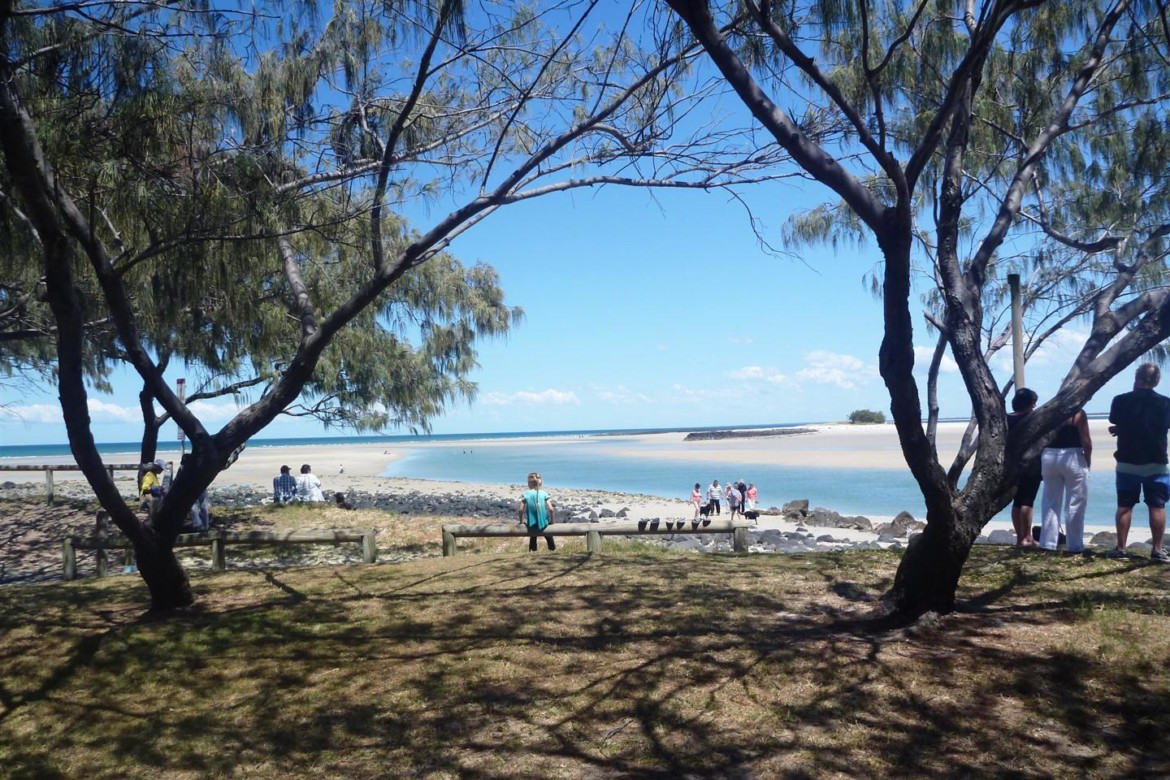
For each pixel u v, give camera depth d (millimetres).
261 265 8094
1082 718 4938
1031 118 8648
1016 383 8531
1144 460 8266
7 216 6621
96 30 6605
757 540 19422
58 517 18656
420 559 11016
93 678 6527
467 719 5504
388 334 15641
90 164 6891
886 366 6145
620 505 32094
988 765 4520
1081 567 8000
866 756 4711
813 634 6602
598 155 7844
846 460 53969
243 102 7168
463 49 7191
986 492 6500
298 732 5492
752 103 6336
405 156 7949
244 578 9828
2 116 5891
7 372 12578
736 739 5012
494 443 152750
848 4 6879
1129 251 8453
